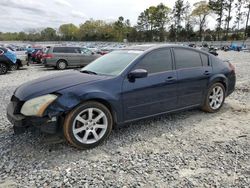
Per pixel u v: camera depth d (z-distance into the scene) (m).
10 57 13.24
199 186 2.72
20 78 11.26
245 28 76.81
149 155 3.40
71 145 3.60
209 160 3.27
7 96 7.06
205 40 80.75
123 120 3.88
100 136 3.66
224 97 5.41
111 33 105.25
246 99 6.46
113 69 4.07
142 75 3.80
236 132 4.21
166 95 4.32
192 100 4.78
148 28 97.69
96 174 2.93
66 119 3.36
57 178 2.85
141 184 2.74
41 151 3.48
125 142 3.80
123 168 3.07
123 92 3.79
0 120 4.75
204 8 82.19
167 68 4.38
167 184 2.75
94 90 3.53
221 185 2.73
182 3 86.94
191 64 4.78
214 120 4.80
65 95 3.37
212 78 5.02
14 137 3.94
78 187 2.69
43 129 3.26
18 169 3.03
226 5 76.94
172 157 3.35
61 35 113.50
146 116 4.14
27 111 3.31
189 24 87.38
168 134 4.12
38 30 109.12
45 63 15.59
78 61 16.22
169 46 4.56
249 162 3.22
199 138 3.96
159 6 92.56
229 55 30.59
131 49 4.62
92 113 3.59
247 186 2.71
